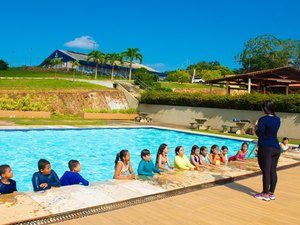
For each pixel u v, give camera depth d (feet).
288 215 15.38
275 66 170.19
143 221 13.82
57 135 55.52
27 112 75.82
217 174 22.97
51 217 13.41
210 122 81.00
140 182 19.69
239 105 74.38
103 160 39.09
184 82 187.93
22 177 29.78
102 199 15.81
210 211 15.51
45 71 204.03
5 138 49.32
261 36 176.24
